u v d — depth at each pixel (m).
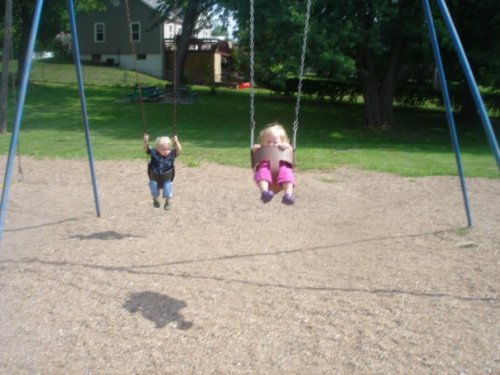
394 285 4.42
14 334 3.60
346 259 5.08
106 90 27.11
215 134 14.66
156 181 5.71
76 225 6.25
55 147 12.05
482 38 14.59
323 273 4.70
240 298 4.16
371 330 3.64
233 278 4.57
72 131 14.82
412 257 5.13
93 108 20.05
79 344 3.48
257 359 3.30
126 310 3.95
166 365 3.24
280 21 12.54
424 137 15.37
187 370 3.19
